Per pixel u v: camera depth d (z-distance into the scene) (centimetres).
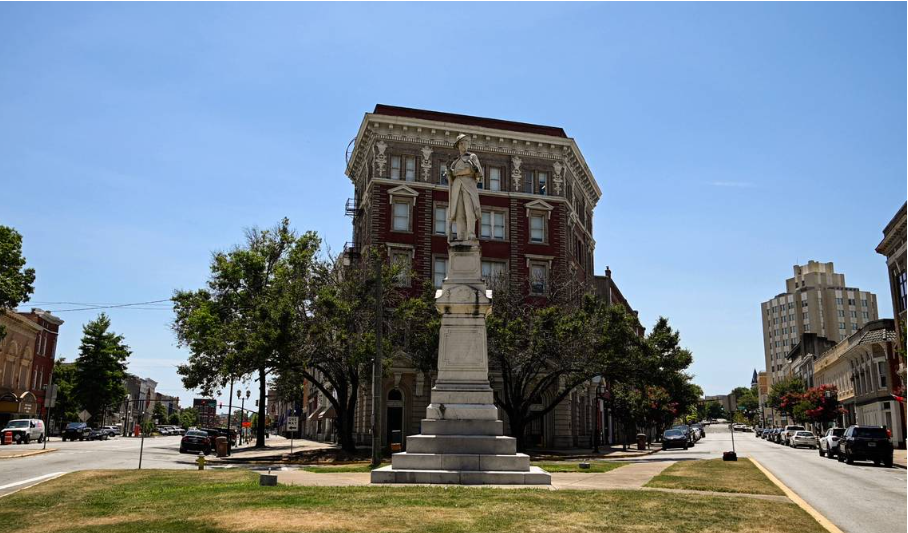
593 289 6581
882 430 3309
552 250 5578
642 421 7175
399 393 5038
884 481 2369
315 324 3750
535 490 1507
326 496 1355
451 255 2097
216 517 1108
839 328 16875
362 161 5875
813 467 3086
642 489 1647
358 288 4172
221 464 3189
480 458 1727
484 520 1093
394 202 5341
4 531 1033
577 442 5784
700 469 2444
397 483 1661
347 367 4047
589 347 4131
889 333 5947
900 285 5241
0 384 6844
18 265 4712
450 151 5534
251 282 4803
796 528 1119
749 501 1447
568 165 5894
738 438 10406
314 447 5328
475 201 2150
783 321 17800
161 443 6209
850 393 7450
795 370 12138
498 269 5425
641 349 4144
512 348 4125
